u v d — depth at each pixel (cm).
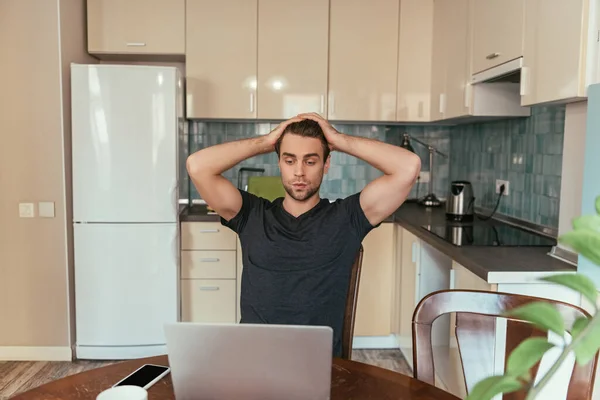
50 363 319
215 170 157
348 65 355
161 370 129
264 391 95
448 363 255
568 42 179
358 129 394
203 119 363
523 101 215
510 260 201
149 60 377
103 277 320
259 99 353
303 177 150
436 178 407
